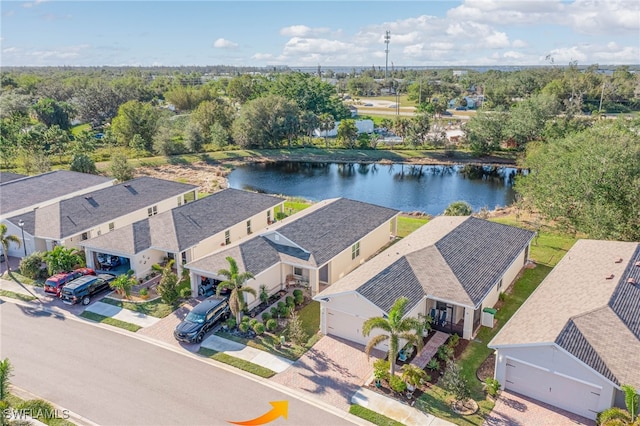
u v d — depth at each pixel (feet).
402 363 81.92
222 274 95.86
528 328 75.97
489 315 93.20
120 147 314.76
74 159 235.40
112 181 180.14
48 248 128.98
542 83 524.93
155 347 87.86
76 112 410.31
